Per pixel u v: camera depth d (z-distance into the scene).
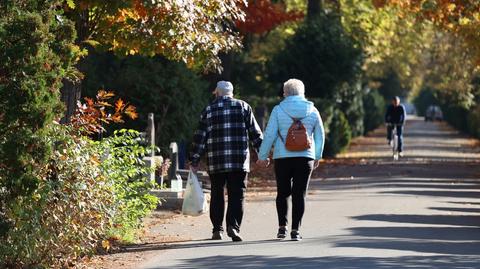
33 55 11.31
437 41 63.31
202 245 15.06
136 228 15.96
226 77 38.56
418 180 30.11
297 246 14.73
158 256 13.88
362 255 13.61
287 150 15.55
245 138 15.70
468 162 41.19
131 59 29.89
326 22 48.19
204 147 15.91
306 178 15.64
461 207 21.31
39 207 11.93
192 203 17.42
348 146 53.78
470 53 46.16
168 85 29.08
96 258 13.75
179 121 29.47
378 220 18.53
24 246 11.84
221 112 15.70
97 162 13.40
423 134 81.75
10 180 11.44
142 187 15.91
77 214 12.59
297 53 47.66
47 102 11.49
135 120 28.98
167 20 16.47
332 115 45.12
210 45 17.47
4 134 11.46
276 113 15.72
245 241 15.52
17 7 11.41
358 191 25.81
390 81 92.94
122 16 16.67
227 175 15.67
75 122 13.64
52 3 11.90
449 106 102.38
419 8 35.31
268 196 24.62
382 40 60.25
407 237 15.83
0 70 11.32
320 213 19.86
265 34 54.09
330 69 47.50
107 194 13.59
